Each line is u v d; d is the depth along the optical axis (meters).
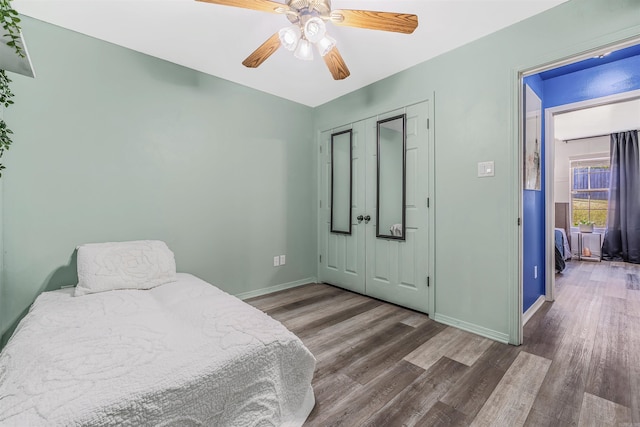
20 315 1.86
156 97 2.42
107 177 2.19
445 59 2.34
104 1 1.74
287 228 3.44
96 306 1.54
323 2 1.49
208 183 2.76
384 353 1.89
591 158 5.45
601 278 3.83
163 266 2.07
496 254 2.07
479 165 2.15
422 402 1.41
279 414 1.22
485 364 1.75
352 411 1.36
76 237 2.06
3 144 1.44
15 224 1.84
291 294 3.20
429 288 2.49
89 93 2.10
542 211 2.94
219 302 1.60
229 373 1.07
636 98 2.54
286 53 2.37
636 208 4.82
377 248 2.98
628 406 1.37
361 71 2.68
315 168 3.73
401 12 1.84
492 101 2.08
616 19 1.58
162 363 1.03
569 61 1.80
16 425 0.73
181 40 2.17
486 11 1.83
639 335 2.13
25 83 1.86
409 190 2.64
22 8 1.78
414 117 2.59
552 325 2.33
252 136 3.09
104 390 0.87
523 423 1.27
